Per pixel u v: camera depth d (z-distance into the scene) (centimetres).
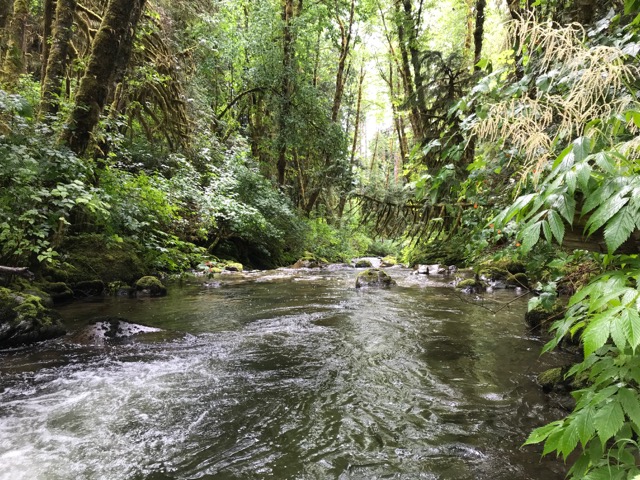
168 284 881
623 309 103
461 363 373
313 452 230
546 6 384
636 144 131
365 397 304
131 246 833
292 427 259
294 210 1599
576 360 360
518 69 313
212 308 636
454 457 222
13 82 814
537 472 205
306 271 1309
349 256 1961
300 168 1888
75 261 712
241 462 220
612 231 106
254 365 376
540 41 217
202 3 1543
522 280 794
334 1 1781
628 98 155
